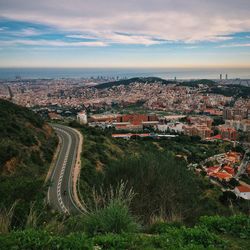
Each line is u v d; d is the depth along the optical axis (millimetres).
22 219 5855
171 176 9297
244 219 5895
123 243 4512
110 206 5629
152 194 8492
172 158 11312
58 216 6250
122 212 5508
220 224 5797
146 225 6352
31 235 4410
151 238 4816
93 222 5371
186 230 5113
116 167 9617
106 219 5371
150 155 10383
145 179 8820
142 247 4531
